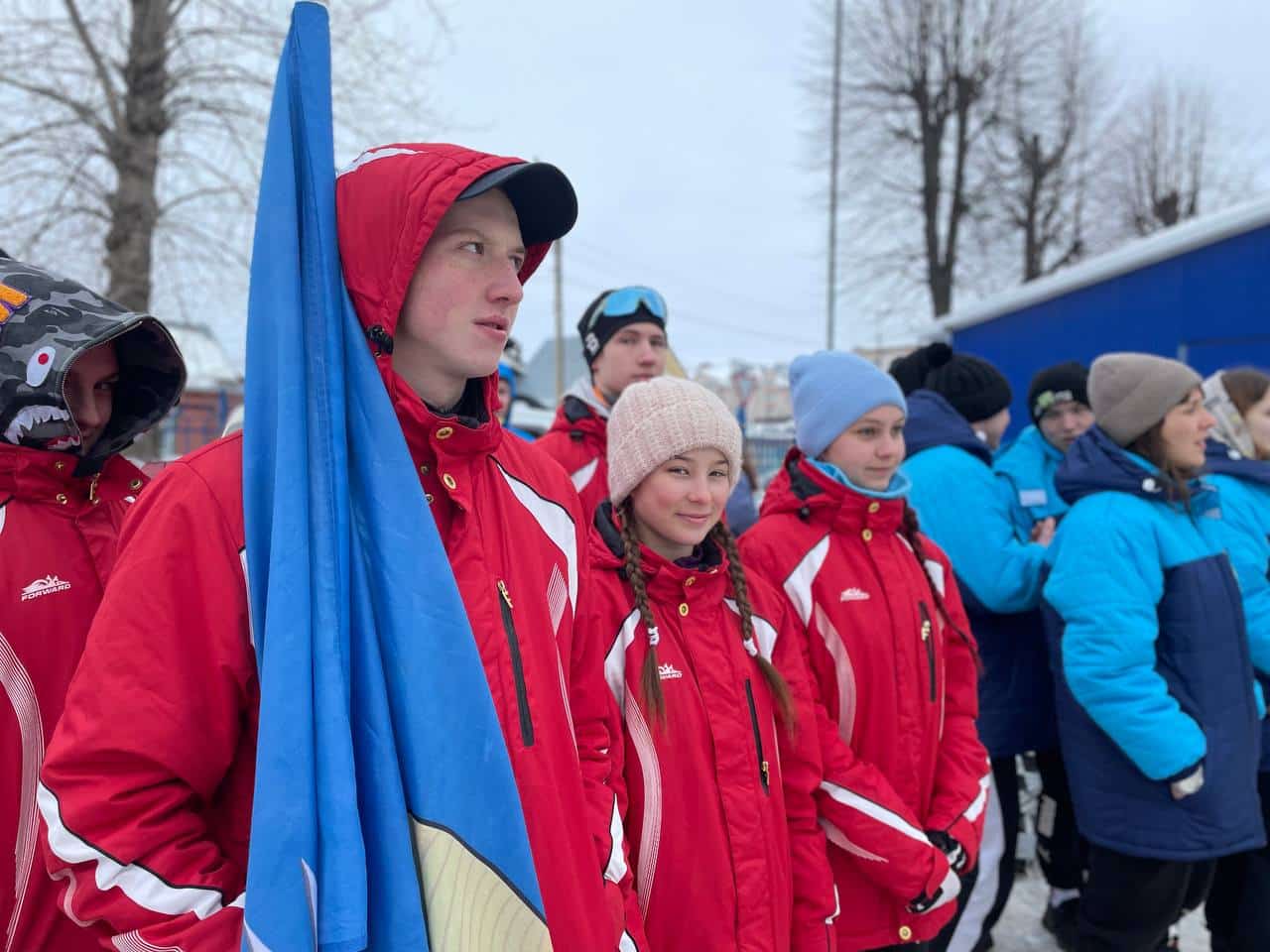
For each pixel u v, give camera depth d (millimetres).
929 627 2131
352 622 1000
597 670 1447
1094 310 6453
